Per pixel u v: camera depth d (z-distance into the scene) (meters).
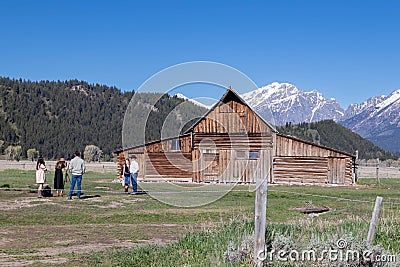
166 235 15.14
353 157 45.94
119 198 24.88
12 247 12.91
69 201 23.61
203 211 20.39
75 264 10.84
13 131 166.00
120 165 44.75
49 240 14.07
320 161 45.47
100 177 49.50
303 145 45.62
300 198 28.02
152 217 19.12
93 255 11.70
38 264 10.79
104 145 155.25
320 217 19.19
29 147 159.00
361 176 65.12
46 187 26.16
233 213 19.28
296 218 18.98
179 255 11.32
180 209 20.95
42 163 25.14
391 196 30.81
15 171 56.69
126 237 14.70
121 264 10.87
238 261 9.76
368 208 22.27
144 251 11.84
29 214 19.55
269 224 13.78
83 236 14.81
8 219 18.42
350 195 31.03
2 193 26.64
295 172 45.69
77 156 24.91
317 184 45.19
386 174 70.75
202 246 11.71
